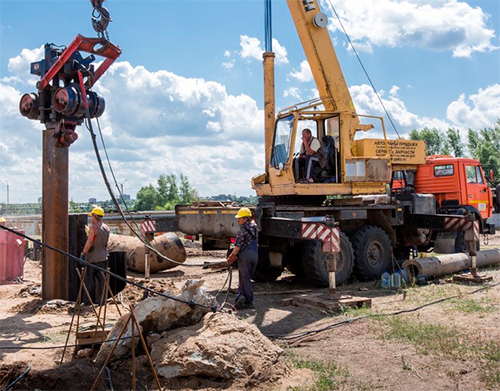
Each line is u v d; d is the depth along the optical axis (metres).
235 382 4.34
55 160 8.08
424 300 8.12
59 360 5.06
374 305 7.87
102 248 8.10
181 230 9.96
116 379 4.45
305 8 11.21
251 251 7.79
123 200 6.93
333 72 11.28
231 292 9.16
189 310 5.13
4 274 10.95
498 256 11.60
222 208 9.41
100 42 7.36
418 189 15.94
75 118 7.79
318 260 9.57
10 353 5.29
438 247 13.01
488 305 7.57
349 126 10.40
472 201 15.22
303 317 7.12
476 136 51.78
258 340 4.81
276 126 10.65
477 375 4.64
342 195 10.93
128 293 8.57
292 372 4.72
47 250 8.12
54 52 8.07
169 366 4.51
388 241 10.95
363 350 5.45
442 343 5.54
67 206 8.20
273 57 12.20
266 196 11.03
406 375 4.68
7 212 40.03
